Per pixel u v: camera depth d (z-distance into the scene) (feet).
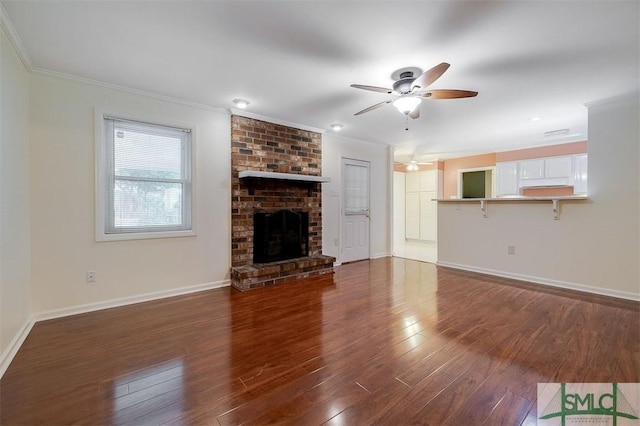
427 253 20.77
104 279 9.59
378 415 4.75
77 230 9.13
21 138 7.65
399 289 11.78
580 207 11.68
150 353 6.72
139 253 10.26
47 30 6.59
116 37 6.91
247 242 12.80
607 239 11.05
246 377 5.81
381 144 19.24
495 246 14.25
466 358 6.45
